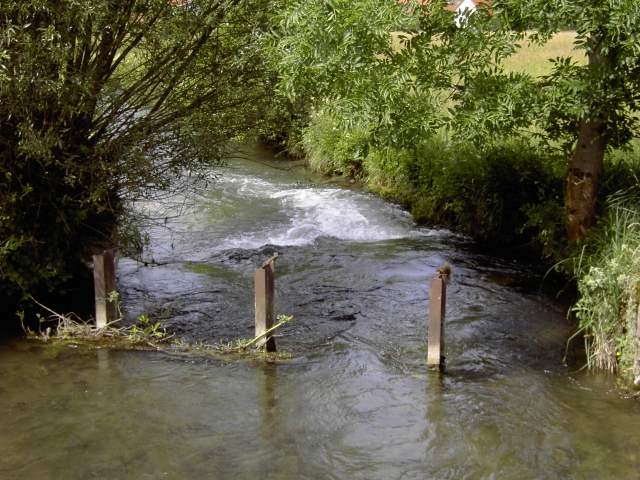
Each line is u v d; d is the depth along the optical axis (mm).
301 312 8664
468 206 11961
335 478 5391
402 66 7945
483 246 11398
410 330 8141
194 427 6078
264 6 8836
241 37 9055
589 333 7812
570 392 6707
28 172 8078
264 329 7438
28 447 5730
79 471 5422
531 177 11227
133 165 8688
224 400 6547
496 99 8102
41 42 7172
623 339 6941
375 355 7488
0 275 8109
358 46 7723
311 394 6668
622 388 6754
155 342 7734
